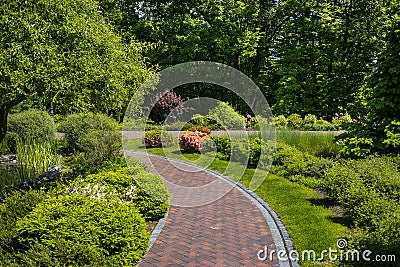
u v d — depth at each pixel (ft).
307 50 77.41
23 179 32.48
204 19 79.41
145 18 81.56
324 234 19.56
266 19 80.12
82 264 12.23
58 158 40.01
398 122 31.35
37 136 46.98
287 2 75.31
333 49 73.46
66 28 21.08
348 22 70.64
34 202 16.81
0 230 14.16
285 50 78.18
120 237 13.66
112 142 36.91
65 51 21.98
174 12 80.02
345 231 19.94
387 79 33.27
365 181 23.52
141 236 14.64
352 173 24.50
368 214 18.90
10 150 50.21
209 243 19.35
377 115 33.81
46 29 20.44
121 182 23.88
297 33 78.02
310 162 34.17
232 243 19.31
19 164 37.60
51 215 14.33
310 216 22.66
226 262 16.96
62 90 21.65
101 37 24.02
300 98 79.61
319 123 63.62
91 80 22.98
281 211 24.25
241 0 77.36
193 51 74.13
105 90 24.73
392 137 30.89
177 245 19.12
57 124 59.77
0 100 21.42
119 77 25.77
